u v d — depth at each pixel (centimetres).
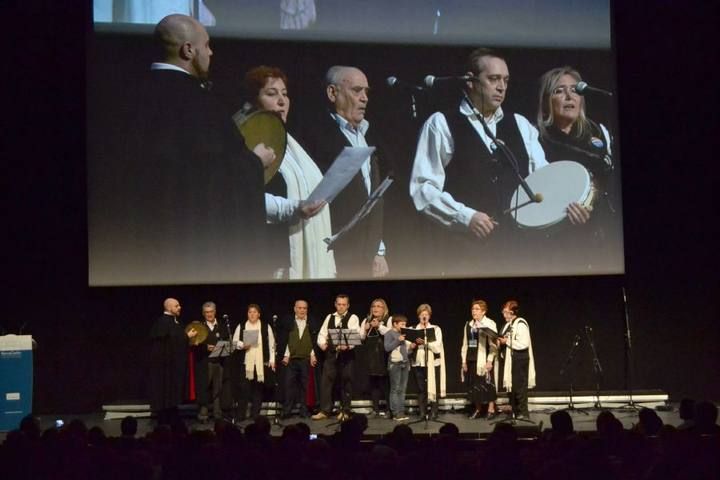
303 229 995
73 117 1023
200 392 956
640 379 1057
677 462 432
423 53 1009
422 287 1038
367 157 1002
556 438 482
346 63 1003
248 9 999
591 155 1017
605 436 491
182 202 991
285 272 992
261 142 995
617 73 1041
